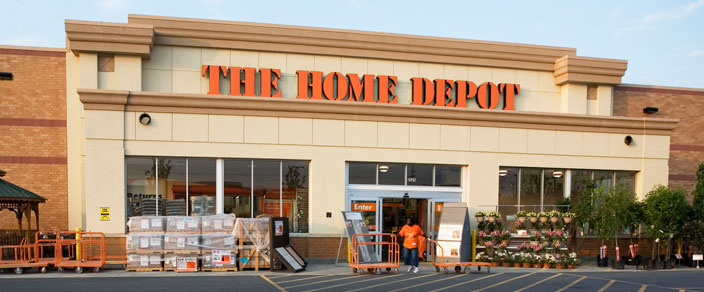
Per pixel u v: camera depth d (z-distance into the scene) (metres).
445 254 16.75
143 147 16.77
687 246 19.69
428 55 21.02
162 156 17.02
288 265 15.52
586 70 21.55
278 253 15.59
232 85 19.30
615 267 18.00
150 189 16.95
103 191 16.41
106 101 16.52
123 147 16.59
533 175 19.84
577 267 18.27
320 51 20.14
